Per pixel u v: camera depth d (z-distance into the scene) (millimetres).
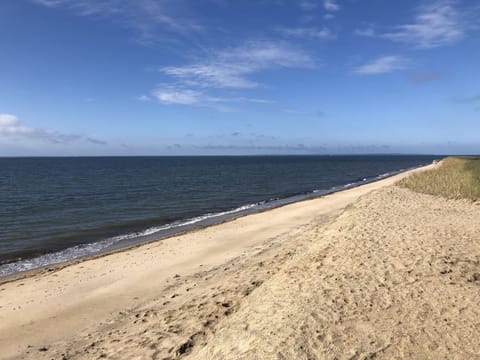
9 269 12344
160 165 113188
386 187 24609
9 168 88938
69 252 14477
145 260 12328
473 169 31984
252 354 4934
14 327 7723
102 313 8258
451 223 11445
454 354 4609
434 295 6129
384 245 9062
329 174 66750
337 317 5617
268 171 76812
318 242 10758
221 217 21891
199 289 9031
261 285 8102
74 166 103500
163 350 6008
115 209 24953
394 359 4598
